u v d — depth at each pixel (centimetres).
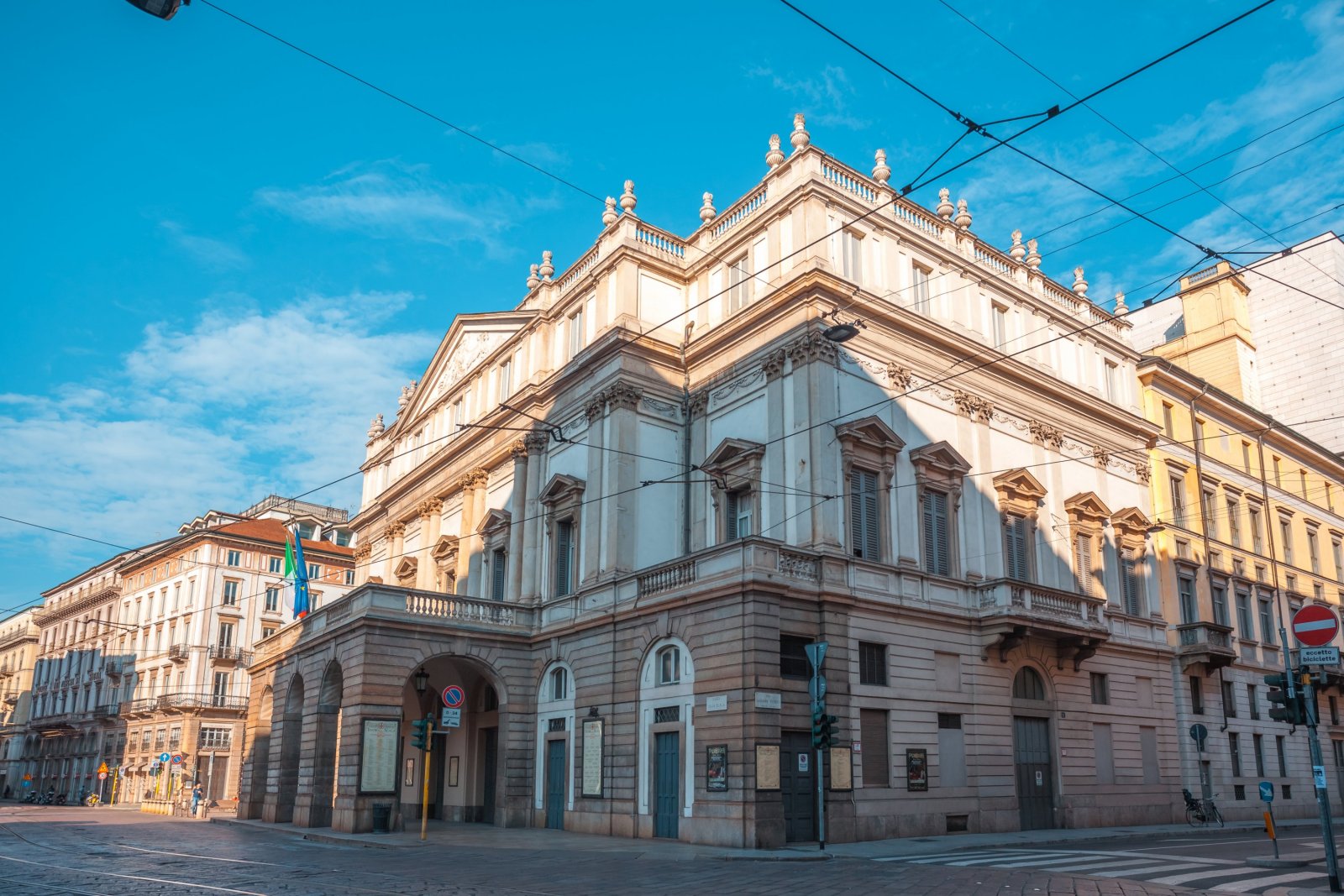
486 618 3288
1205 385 4222
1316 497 4916
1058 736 3098
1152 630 3641
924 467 3033
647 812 2691
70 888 1552
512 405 3775
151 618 7662
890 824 2612
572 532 3366
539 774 3186
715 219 3438
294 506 8388
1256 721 4034
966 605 2980
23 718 9688
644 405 3259
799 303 2909
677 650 2720
